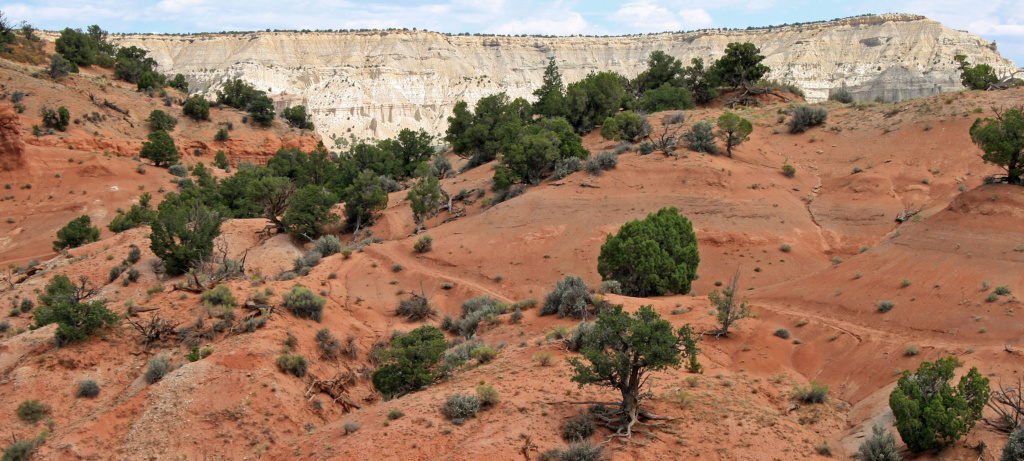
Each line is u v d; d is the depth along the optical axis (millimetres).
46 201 85875
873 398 22938
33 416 28344
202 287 37469
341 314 39969
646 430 20672
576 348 28266
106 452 24344
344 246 63281
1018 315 25266
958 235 32531
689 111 86375
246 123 136250
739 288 44906
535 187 65875
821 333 29328
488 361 28938
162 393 26828
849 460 19438
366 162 97500
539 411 21828
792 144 71062
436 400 23188
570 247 52719
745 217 53781
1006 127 34531
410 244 56312
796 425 21812
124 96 126938
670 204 56469
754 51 96000
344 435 21719
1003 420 19031
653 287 40219
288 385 29094
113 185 90875
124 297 47906
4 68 117438
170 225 50469
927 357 24328
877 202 54750
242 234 63281
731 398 23500
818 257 48688
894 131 65438
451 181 78688
